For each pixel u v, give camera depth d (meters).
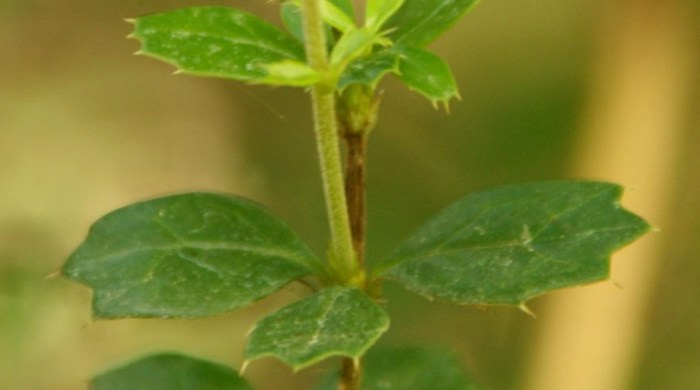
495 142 0.41
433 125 0.42
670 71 0.36
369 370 0.26
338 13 0.23
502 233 0.23
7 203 0.45
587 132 0.37
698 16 0.35
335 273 0.23
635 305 0.37
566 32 0.40
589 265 0.23
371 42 0.22
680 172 0.39
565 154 0.40
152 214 0.23
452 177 0.42
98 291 0.23
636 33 0.36
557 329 0.37
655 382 0.41
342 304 0.22
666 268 0.41
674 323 0.41
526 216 0.23
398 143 0.43
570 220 0.23
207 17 0.23
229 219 0.24
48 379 0.41
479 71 0.41
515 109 0.40
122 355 0.42
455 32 0.41
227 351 0.43
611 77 0.37
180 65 0.22
